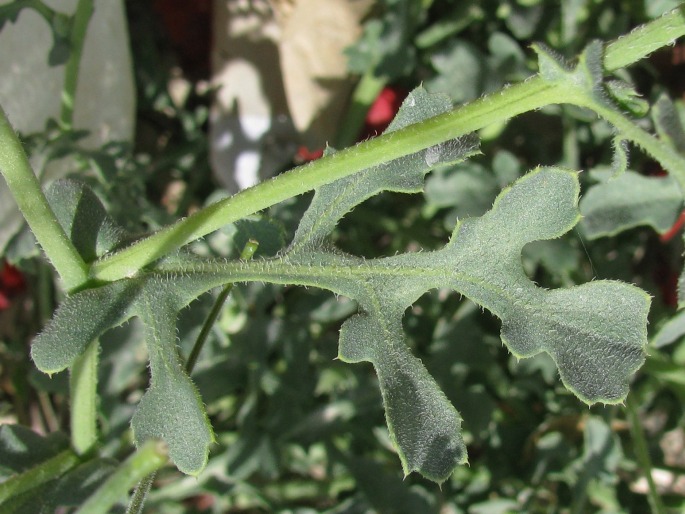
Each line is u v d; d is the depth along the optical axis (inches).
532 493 8.2
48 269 8.8
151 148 10.5
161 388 4.5
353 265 4.7
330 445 8.3
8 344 9.7
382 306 4.7
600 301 4.3
